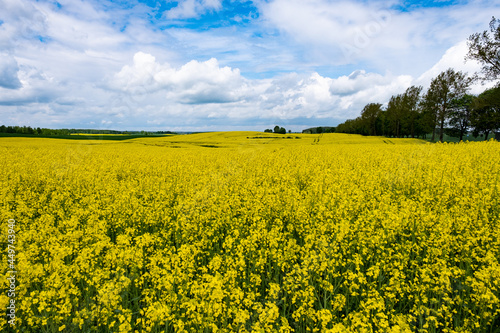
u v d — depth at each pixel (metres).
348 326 4.28
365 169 16.52
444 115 57.59
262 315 4.27
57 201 11.17
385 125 104.06
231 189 12.34
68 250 6.17
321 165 18.33
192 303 4.43
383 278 5.50
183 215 8.68
